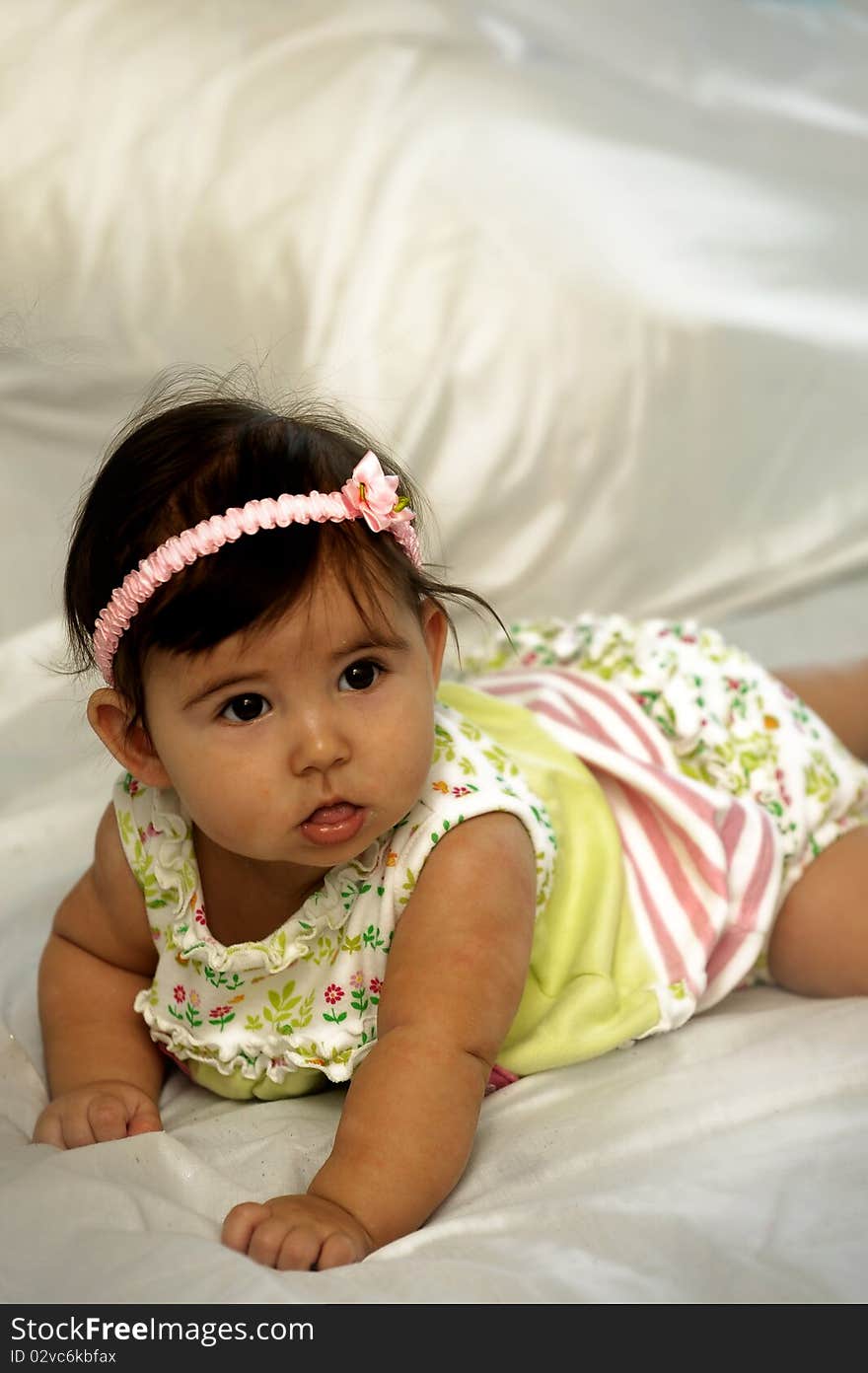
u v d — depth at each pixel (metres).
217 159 1.99
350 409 1.85
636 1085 1.05
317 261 1.97
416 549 1.02
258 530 0.93
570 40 2.64
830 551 2.08
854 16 3.12
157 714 0.96
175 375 1.77
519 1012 1.09
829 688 1.52
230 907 1.07
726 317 2.13
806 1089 1.03
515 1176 0.96
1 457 1.66
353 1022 1.05
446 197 2.10
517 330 2.02
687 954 1.17
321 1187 0.90
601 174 2.32
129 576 0.95
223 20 2.20
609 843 1.19
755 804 1.26
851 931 1.23
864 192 2.56
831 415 2.15
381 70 2.25
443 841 1.03
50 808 1.44
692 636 1.38
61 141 1.93
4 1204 0.86
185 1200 0.92
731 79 2.77
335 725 0.93
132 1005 1.15
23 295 1.80
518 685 1.35
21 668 1.54
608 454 2.03
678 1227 0.85
